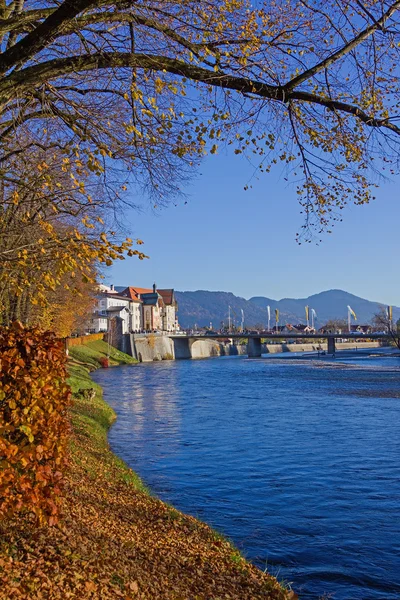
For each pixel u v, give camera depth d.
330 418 35.38
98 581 7.32
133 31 8.88
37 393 7.62
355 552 12.71
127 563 8.61
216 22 8.97
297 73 8.99
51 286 8.76
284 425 32.22
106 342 128.88
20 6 9.45
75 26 8.21
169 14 8.83
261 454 23.64
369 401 45.88
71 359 80.56
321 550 12.81
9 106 10.25
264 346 196.38
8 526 8.06
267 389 57.56
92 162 8.95
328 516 15.27
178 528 12.16
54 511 7.91
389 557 12.43
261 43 8.70
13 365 7.30
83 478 14.09
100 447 21.67
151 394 51.69
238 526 14.44
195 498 17.00
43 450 7.77
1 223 13.34
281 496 17.22
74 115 9.97
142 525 11.79
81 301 51.34
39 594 6.35
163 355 145.50
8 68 7.97
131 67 8.88
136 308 184.88
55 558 7.48
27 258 9.15
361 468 20.97
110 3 7.75
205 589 8.73
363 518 15.09
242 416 36.22
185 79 8.62
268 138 9.30
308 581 11.20
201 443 26.19
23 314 32.00
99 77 9.62
